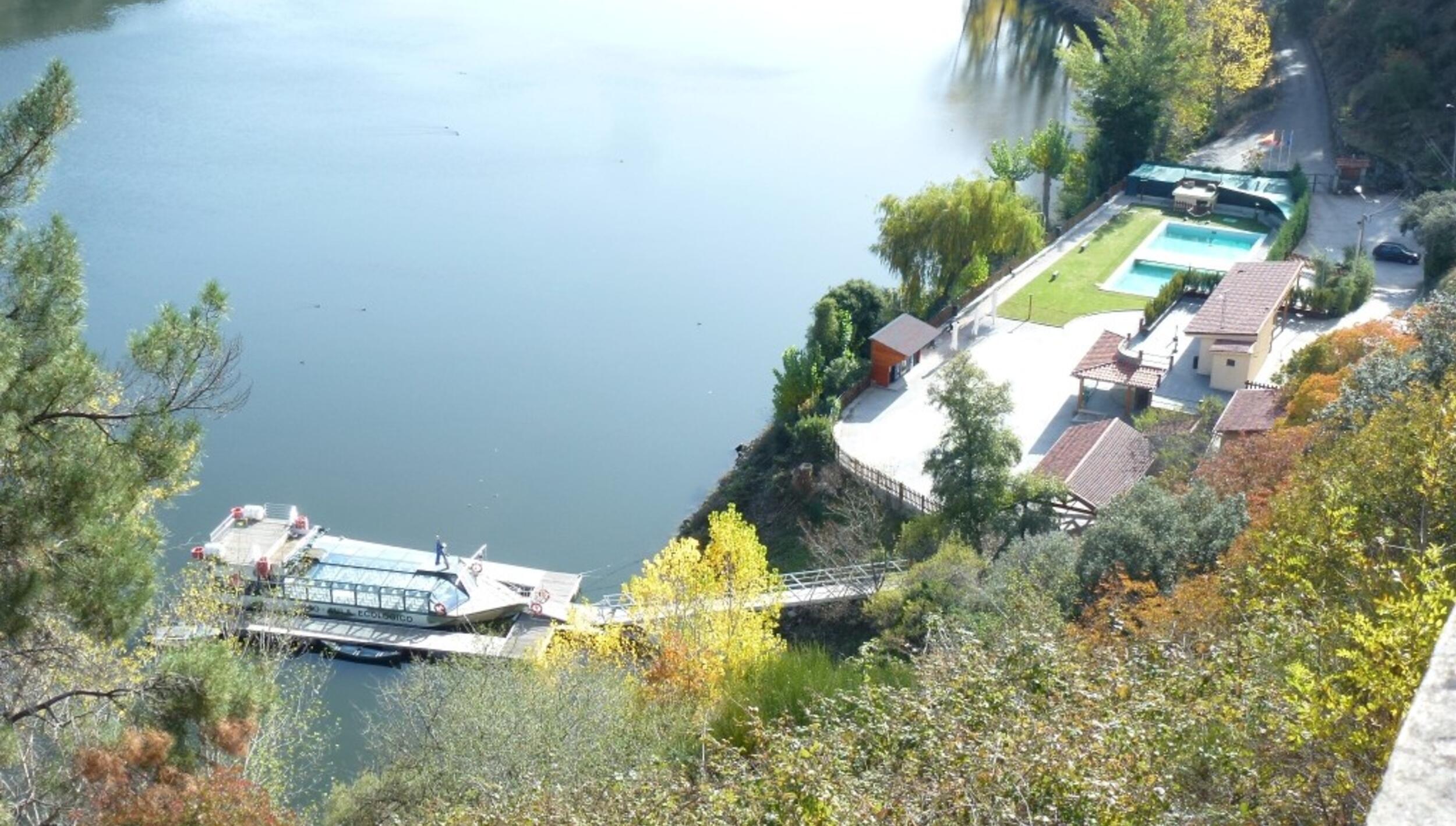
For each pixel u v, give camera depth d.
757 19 183.75
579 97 146.00
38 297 23.11
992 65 159.00
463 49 163.88
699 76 155.62
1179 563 40.81
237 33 164.75
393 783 33.53
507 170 121.75
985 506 58.25
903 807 17.66
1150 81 109.69
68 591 22.53
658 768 23.23
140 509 26.77
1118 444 63.75
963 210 86.25
